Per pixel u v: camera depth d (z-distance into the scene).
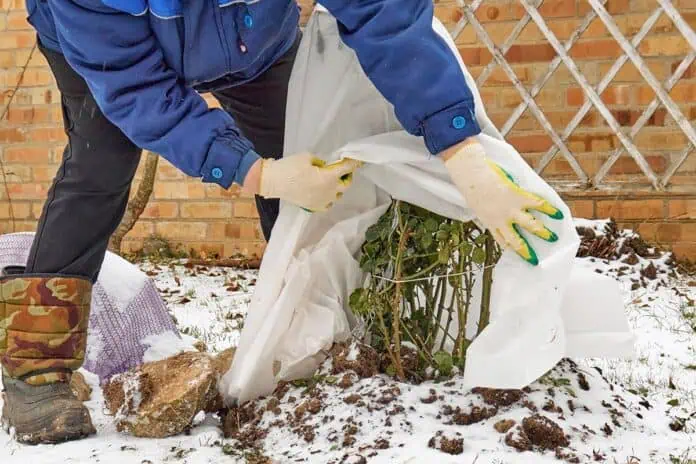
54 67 2.19
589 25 5.15
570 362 2.28
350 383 2.11
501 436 1.92
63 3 1.92
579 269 2.20
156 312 2.85
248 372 2.20
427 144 1.96
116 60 1.94
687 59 4.86
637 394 2.50
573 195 5.17
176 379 2.23
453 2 5.40
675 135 5.10
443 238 2.12
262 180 1.99
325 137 2.26
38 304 2.19
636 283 4.44
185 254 5.98
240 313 4.12
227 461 1.95
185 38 1.99
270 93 2.53
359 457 1.83
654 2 5.07
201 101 2.02
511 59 5.30
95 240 2.23
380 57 1.94
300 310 2.29
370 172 2.16
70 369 2.25
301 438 2.01
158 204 6.02
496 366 1.92
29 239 2.63
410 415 1.99
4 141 6.22
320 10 2.23
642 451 1.92
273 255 2.23
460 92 1.93
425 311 2.27
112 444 2.11
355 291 2.22
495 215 1.93
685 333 3.52
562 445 1.91
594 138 5.22
